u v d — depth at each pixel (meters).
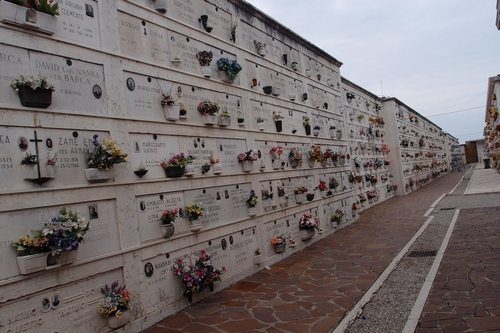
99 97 5.36
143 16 6.29
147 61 6.21
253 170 8.78
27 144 4.43
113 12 5.75
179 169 6.32
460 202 17.48
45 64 4.73
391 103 25.33
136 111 5.93
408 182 26.56
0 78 4.27
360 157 18.97
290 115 11.16
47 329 4.30
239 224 7.98
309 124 12.05
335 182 13.13
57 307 4.43
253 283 7.46
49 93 4.58
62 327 4.45
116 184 5.38
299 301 6.23
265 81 10.06
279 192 9.67
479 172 39.34
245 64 9.18
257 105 9.45
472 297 5.66
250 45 9.59
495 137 27.34
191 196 6.80
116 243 5.28
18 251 4.16
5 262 4.06
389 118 25.41
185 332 5.23
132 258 5.44
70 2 5.13
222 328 5.30
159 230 6.01
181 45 7.09
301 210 10.77
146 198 5.89
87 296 4.79
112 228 5.27
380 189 21.78
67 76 4.97
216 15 8.34
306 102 12.35
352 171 15.83
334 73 15.41
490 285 6.09
